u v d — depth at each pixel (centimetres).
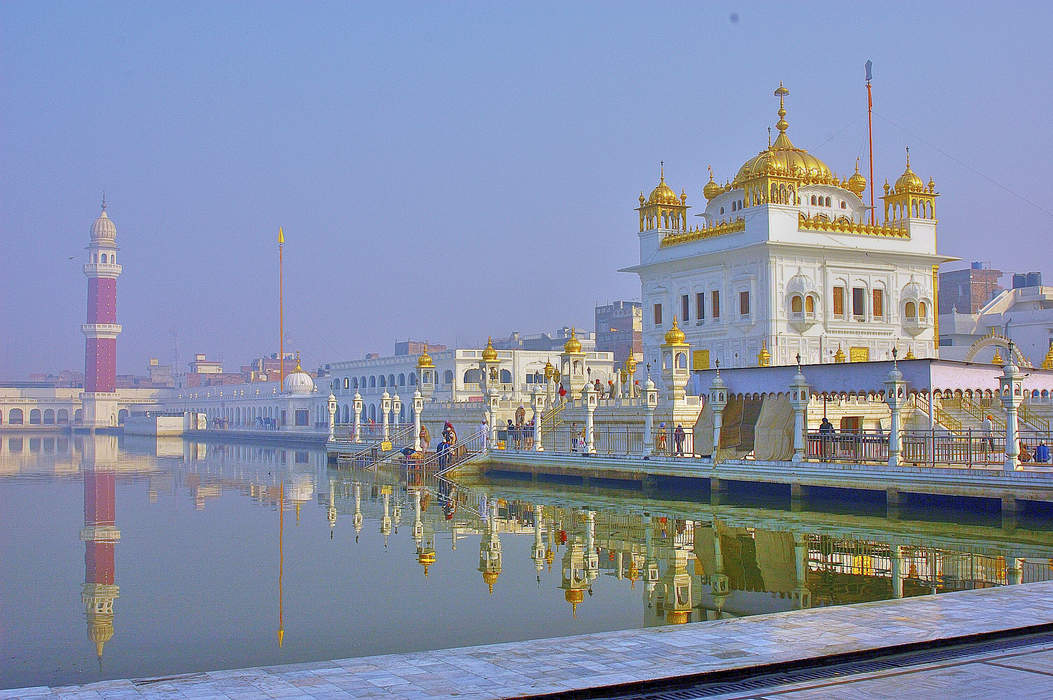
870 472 3716
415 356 11300
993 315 8662
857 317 6656
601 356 11425
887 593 2373
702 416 4600
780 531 3403
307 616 2289
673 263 7081
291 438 12756
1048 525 3231
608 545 3234
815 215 6838
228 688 1283
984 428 4559
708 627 1605
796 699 1241
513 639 2031
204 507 4644
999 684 1283
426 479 6012
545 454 5481
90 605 2434
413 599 2464
